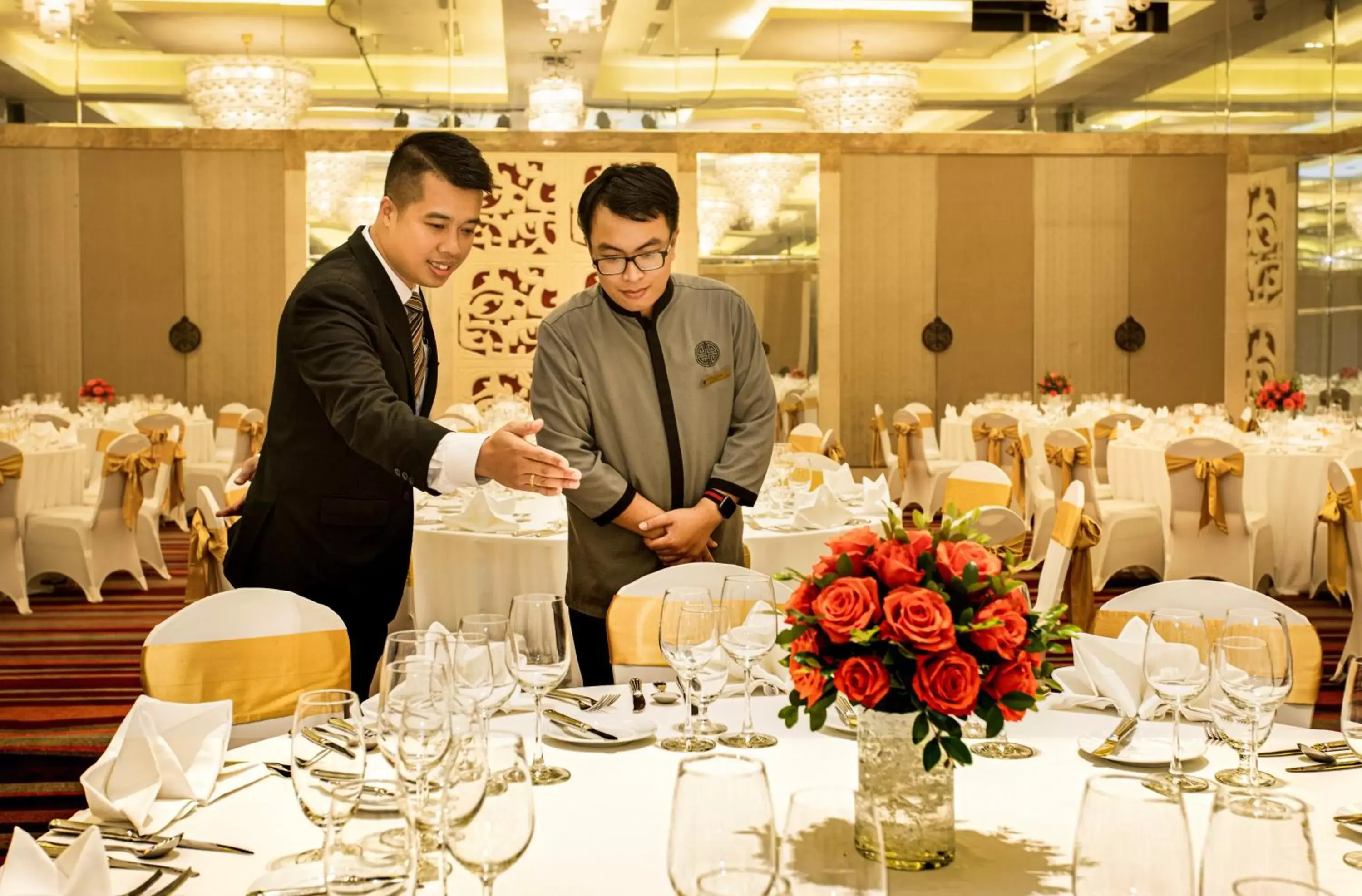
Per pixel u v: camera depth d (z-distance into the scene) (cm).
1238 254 1260
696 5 1205
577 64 1198
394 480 245
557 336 265
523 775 113
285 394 241
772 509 466
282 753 181
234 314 1182
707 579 247
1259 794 99
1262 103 1253
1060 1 1017
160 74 1173
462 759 114
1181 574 648
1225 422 896
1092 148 1243
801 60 1220
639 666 242
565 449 261
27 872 119
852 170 1227
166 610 683
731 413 274
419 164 231
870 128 1223
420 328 255
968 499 519
